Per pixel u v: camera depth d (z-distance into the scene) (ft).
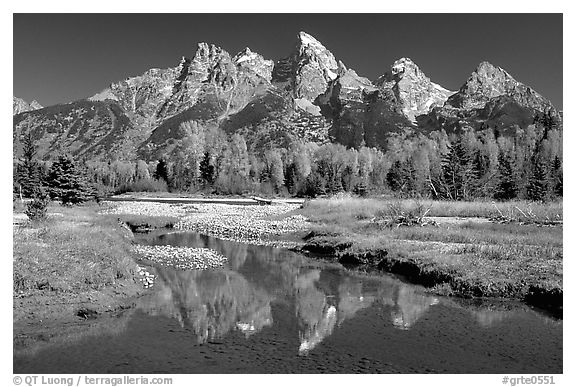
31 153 224.53
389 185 342.64
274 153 481.87
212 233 143.23
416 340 47.52
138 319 54.39
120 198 311.68
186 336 48.73
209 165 422.82
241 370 40.11
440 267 73.05
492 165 323.78
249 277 78.89
